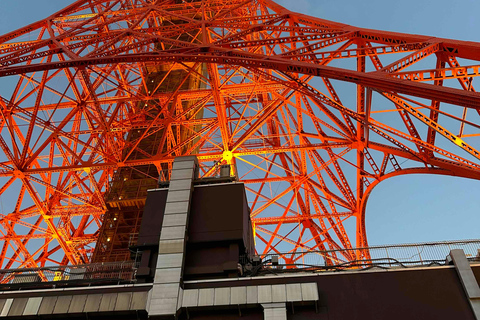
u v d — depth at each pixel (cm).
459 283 1655
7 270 2133
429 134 2822
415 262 1817
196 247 1923
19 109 4153
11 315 1756
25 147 4069
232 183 2130
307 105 4081
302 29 3319
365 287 1688
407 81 2267
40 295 1828
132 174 4700
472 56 2392
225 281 1762
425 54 2480
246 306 1677
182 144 4050
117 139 4966
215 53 3045
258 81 4478
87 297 1775
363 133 3659
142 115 5081
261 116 4138
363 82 2442
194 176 2219
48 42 3806
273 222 4528
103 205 4369
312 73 2614
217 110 3962
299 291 1673
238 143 4006
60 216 4431
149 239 1958
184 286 1769
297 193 4588
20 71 3253
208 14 6056
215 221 1978
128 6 5212
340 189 4341
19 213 4534
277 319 1617
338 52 2811
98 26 4044
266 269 1917
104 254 4081
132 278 1995
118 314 1739
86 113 4441
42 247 4591
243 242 1912
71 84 4425
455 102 2130
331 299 1672
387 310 1620
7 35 4200
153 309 1689
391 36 2789
